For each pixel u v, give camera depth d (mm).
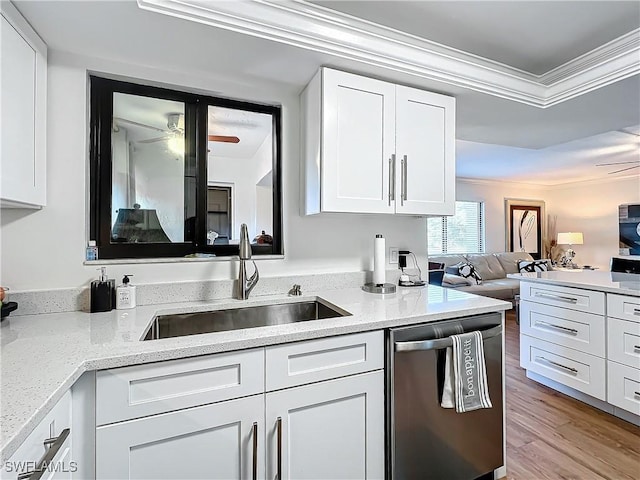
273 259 1891
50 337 1113
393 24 1579
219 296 1723
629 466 1716
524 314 2768
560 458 1779
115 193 1646
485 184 6883
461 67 1791
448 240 6484
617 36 1666
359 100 1693
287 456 1180
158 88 1723
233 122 1891
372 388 1337
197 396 1050
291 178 1938
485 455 1571
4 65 1128
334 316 1605
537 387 2629
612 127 2520
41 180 1393
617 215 6574
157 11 1212
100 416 943
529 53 1824
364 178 1704
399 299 1726
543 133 2686
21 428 622
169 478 1019
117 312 1453
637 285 2189
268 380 1147
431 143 1875
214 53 1509
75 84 1515
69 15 1235
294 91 1925
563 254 7191
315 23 1441
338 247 2043
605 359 2182
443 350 1456
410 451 1393
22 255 1433
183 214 1779
